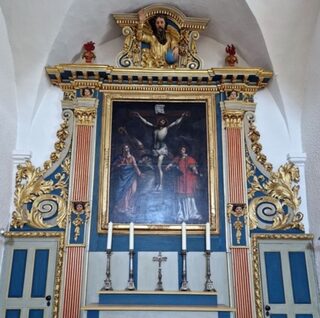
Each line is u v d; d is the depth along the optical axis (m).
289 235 5.40
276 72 5.97
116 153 5.73
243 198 5.46
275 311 5.11
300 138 5.91
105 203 5.45
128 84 5.99
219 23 6.12
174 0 6.00
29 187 5.53
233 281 5.13
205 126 5.88
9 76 5.61
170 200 5.54
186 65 6.11
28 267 5.19
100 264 5.23
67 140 5.77
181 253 5.25
